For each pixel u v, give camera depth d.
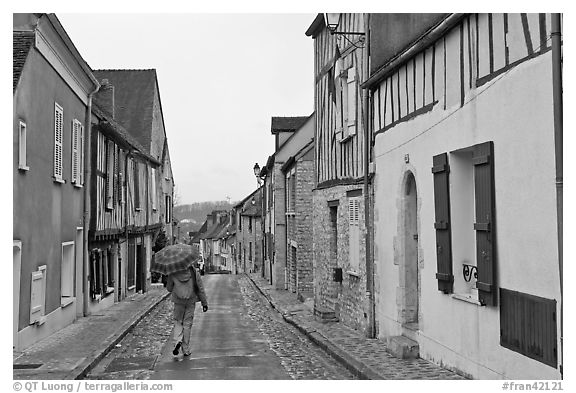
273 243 30.17
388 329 11.15
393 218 10.79
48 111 12.14
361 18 12.53
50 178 12.38
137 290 25.20
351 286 13.56
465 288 8.27
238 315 18.31
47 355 10.17
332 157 14.97
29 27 10.97
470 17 7.68
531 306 6.31
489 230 7.11
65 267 14.66
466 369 7.91
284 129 29.22
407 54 9.58
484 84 7.29
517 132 6.54
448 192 8.36
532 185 6.27
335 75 14.41
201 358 10.35
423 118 9.30
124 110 31.03
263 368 9.40
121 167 20.77
